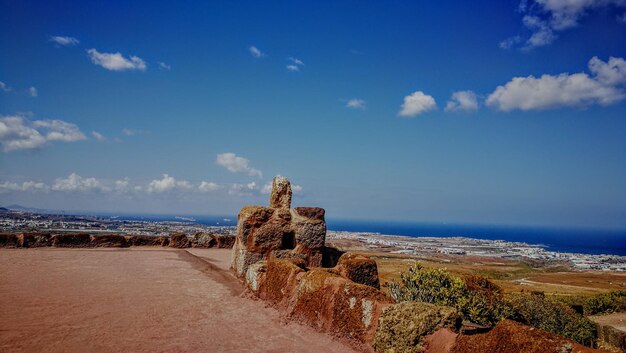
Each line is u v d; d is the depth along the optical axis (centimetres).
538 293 1705
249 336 795
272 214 1563
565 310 1448
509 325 537
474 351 559
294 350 722
